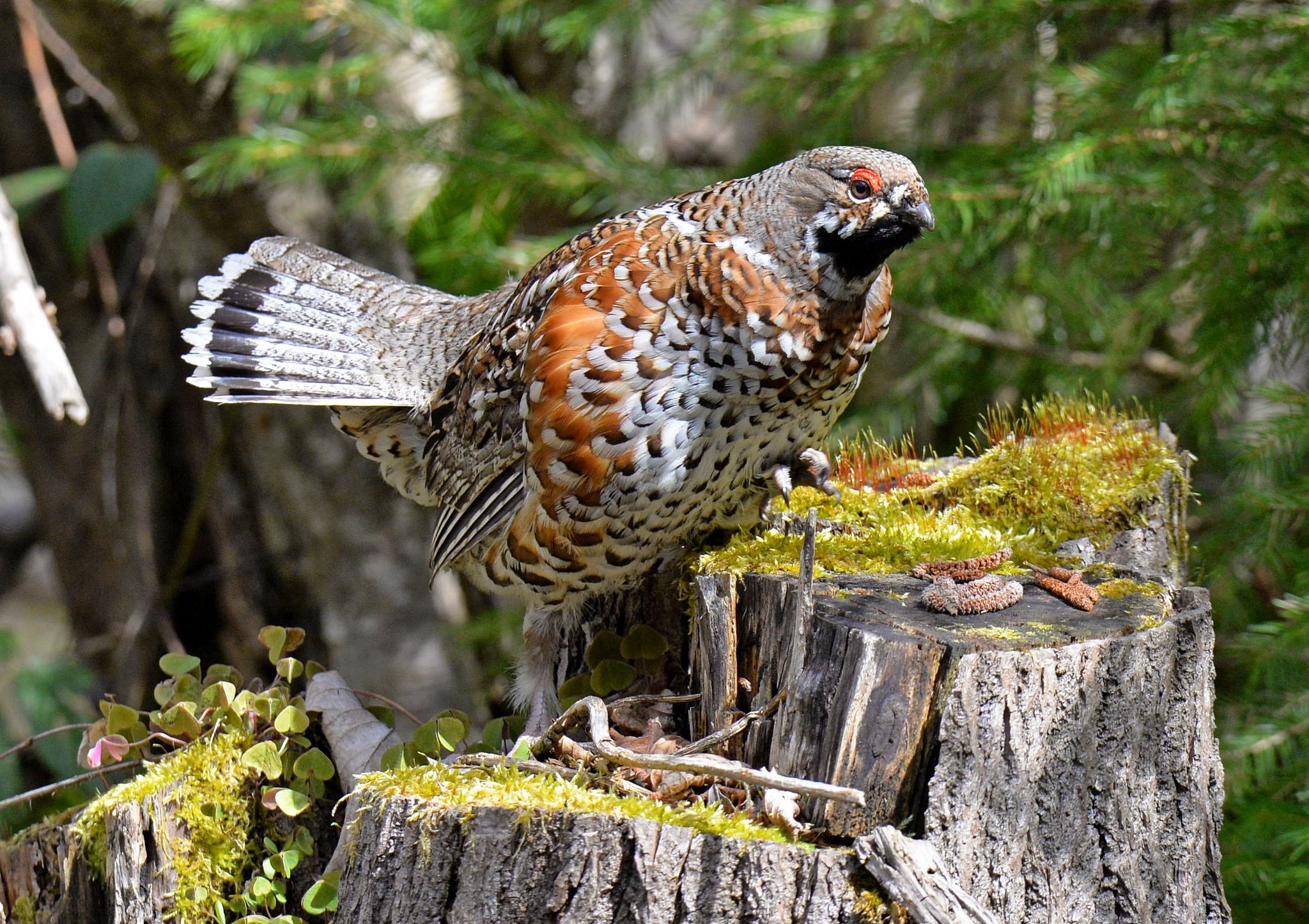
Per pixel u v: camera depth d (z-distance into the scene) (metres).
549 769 5.04
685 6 12.80
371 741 6.14
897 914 4.52
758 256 5.79
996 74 10.07
